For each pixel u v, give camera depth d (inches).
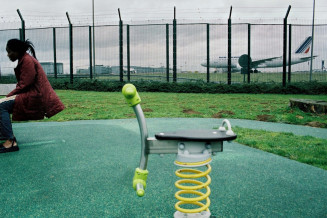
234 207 92.4
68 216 86.9
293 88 609.6
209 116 307.1
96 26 664.4
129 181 115.3
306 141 187.3
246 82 658.8
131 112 328.2
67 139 194.5
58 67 700.7
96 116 297.3
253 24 639.1
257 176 121.9
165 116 304.7
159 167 132.1
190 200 68.0
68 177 120.3
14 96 160.9
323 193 104.8
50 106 166.2
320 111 307.6
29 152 160.9
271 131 223.0
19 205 94.7
